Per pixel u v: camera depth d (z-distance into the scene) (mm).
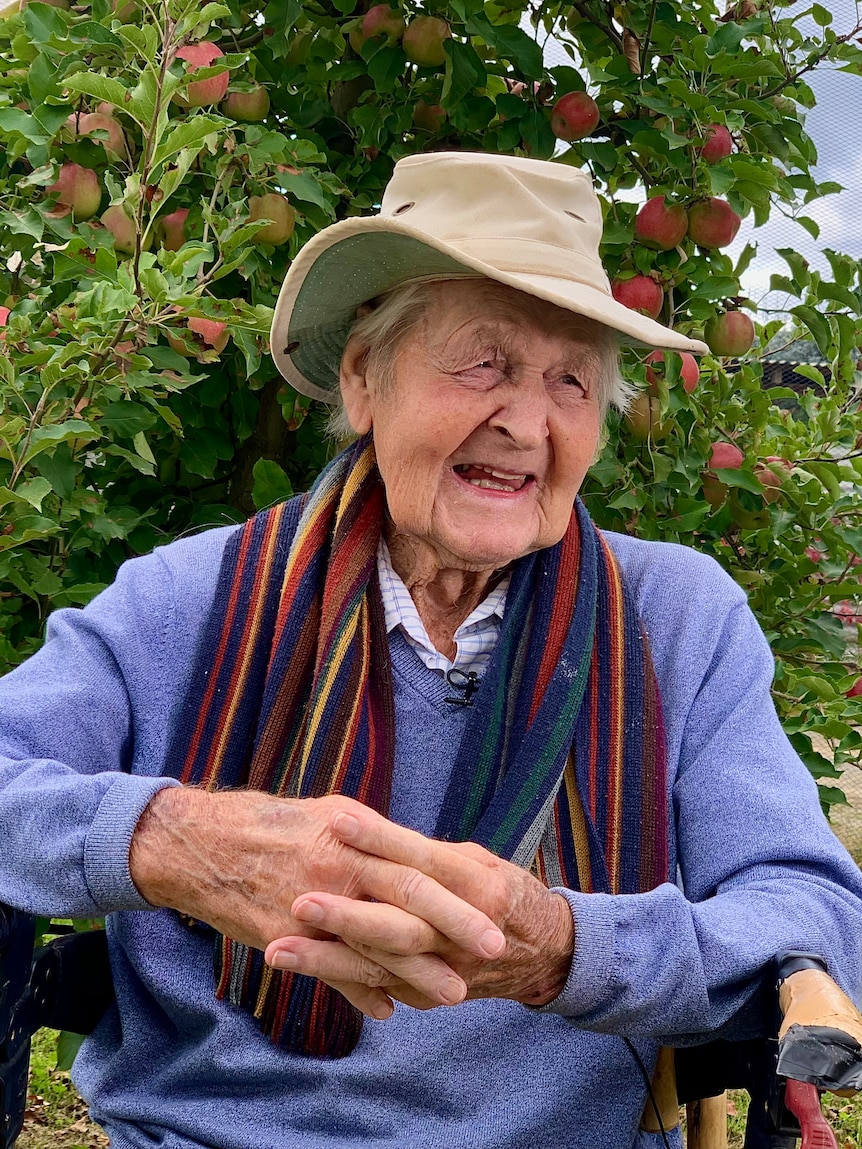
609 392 1515
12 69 2324
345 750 1412
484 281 1388
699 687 1500
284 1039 1386
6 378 1945
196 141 1886
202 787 1459
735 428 2600
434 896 1073
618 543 1649
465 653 1492
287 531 1604
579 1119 1373
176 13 1901
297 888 1145
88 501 2199
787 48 2490
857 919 1276
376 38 2449
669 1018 1186
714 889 1361
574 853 1399
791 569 2561
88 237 2205
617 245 2492
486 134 2604
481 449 1417
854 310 2436
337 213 2645
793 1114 1113
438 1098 1372
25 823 1282
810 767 2412
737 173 2326
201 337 2182
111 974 1549
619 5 2510
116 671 1532
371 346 1484
